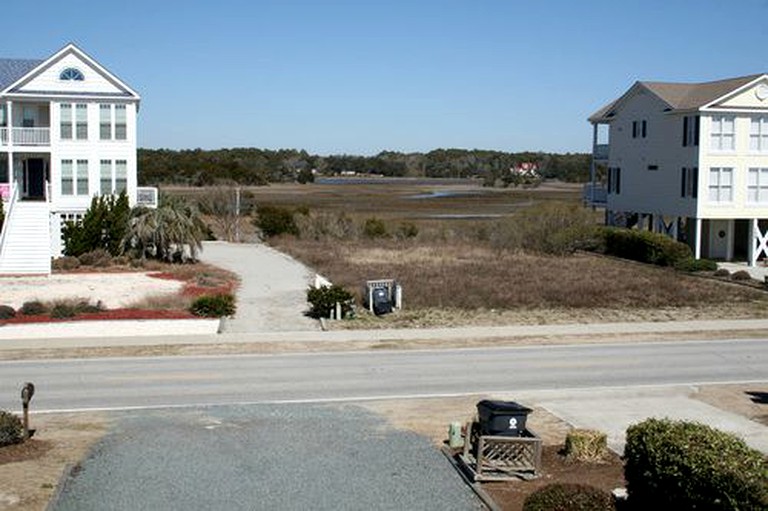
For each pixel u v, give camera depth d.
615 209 59.41
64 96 46.28
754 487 10.23
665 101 52.28
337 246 59.91
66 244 45.94
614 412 19.48
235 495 13.68
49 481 14.13
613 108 59.41
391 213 102.31
